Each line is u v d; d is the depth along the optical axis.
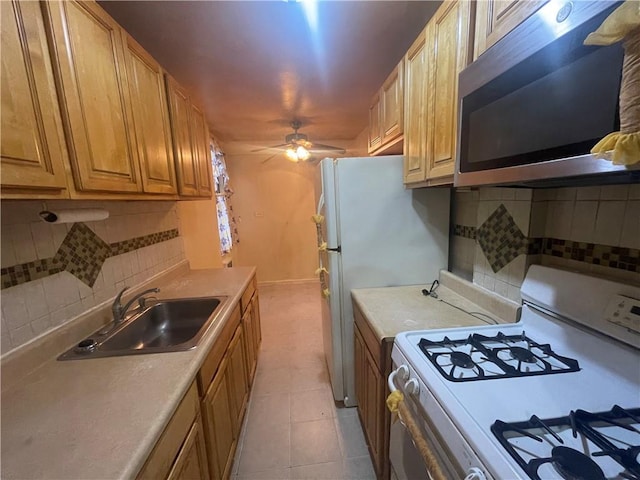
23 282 1.00
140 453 0.64
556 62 0.61
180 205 2.44
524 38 0.68
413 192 1.70
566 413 0.68
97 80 1.04
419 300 1.52
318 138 4.14
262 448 1.61
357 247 1.73
